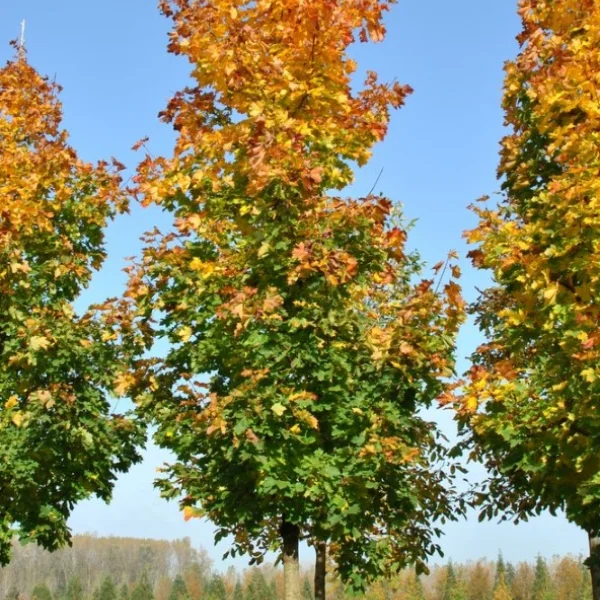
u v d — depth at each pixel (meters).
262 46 7.93
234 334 7.19
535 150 9.79
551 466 8.52
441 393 8.70
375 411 8.34
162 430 7.97
